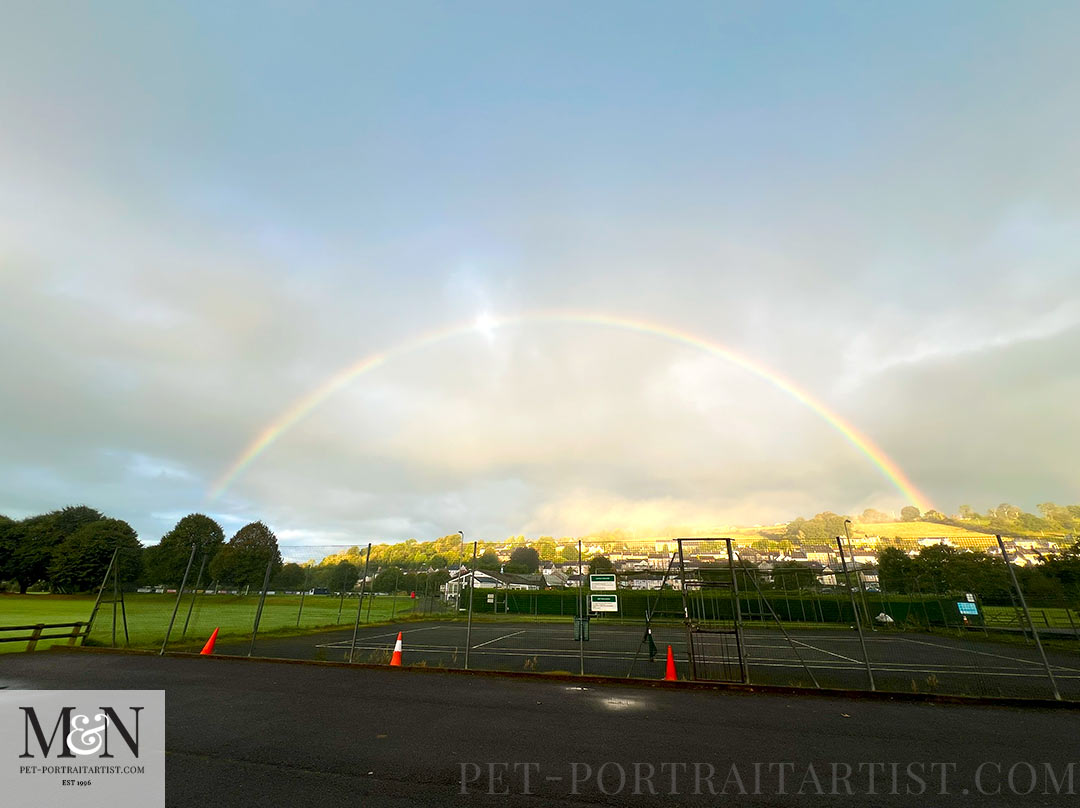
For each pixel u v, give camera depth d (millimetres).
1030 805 5422
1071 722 8820
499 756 6688
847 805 5379
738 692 10953
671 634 26625
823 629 31969
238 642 19078
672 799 5465
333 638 21703
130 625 24719
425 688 10898
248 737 7359
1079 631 25172
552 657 16688
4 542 73188
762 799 5500
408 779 5891
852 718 8922
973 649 21828
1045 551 38219
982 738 7793
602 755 6789
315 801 5258
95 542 70125
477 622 34938
